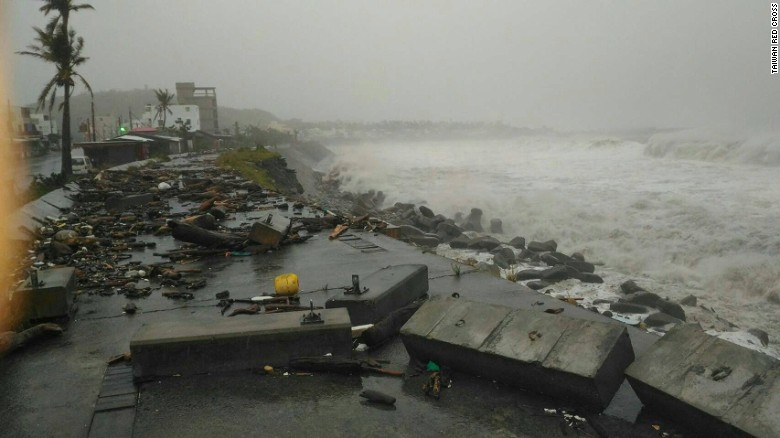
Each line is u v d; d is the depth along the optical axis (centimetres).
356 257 1005
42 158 6359
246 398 471
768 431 336
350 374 511
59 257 1056
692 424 383
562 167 5062
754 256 1630
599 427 402
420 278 711
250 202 1827
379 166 6425
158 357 512
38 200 1730
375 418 434
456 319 520
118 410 458
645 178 3550
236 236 1125
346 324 536
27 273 931
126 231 1309
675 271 1634
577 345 446
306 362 518
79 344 612
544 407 439
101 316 708
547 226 2373
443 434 409
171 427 429
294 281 773
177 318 689
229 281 865
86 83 3416
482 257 1852
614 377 435
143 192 2083
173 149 6556
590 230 2233
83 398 482
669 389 391
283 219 1236
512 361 450
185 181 2367
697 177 3388
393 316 604
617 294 1405
